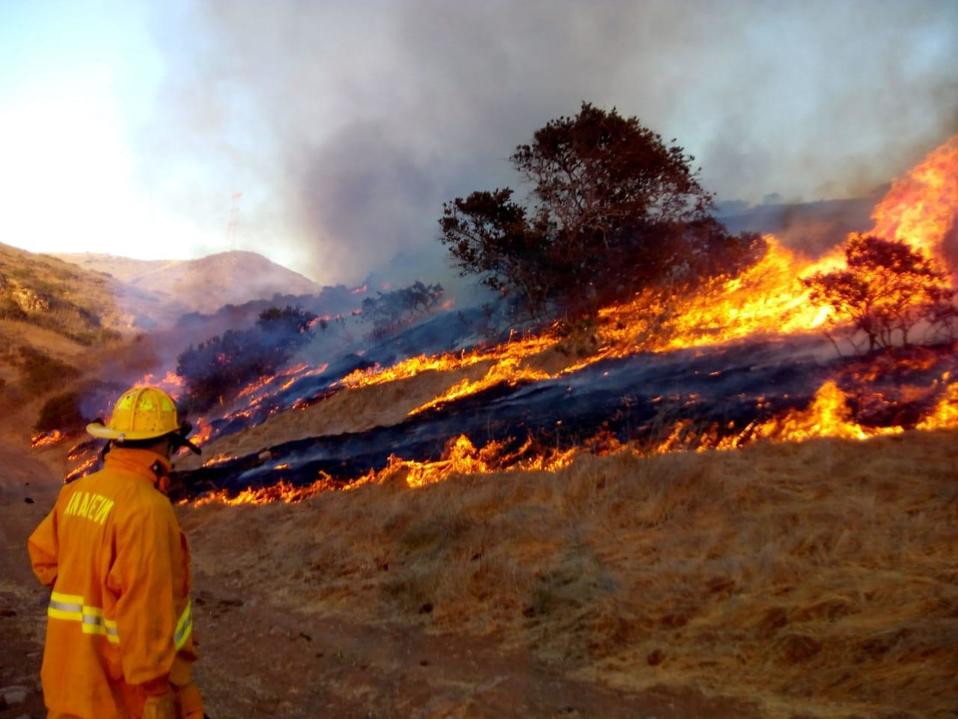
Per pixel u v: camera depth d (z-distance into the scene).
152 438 2.53
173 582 2.43
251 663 5.62
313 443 15.38
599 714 4.21
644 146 20.22
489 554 6.98
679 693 4.31
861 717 3.65
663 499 7.13
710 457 7.95
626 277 20.56
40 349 61.72
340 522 9.45
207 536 10.62
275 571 8.27
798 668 4.28
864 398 8.73
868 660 4.12
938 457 6.64
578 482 7.98
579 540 6.88
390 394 18.66
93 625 2.39
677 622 5.12
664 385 11.78
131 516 2.35
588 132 20.44
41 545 2.55
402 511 8.95
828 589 4.89
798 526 5.91
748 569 5.42
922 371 9.16
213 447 20.67
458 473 10.09
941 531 5.29
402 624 6.15
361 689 4.95
